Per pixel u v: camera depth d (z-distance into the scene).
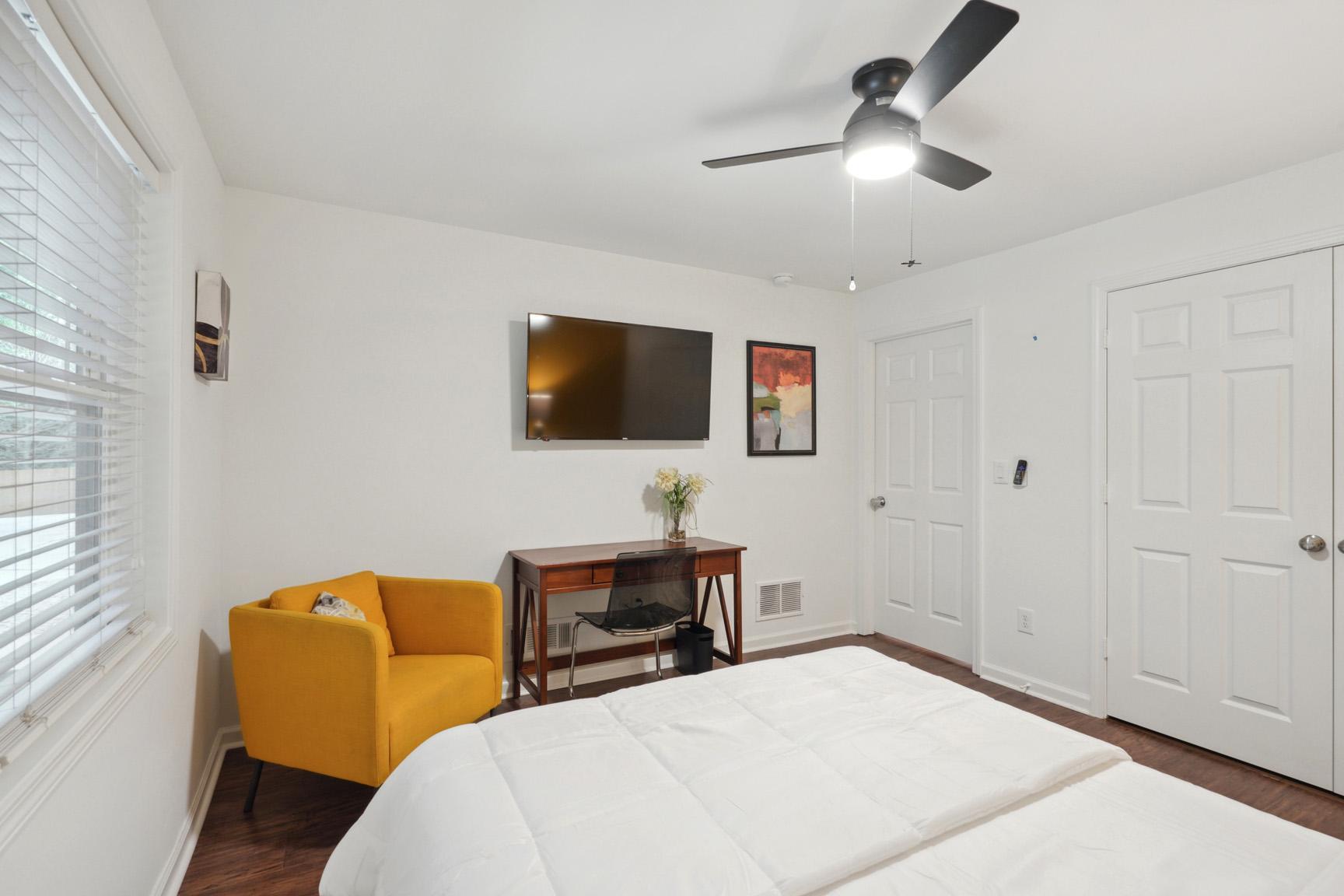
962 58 1.44
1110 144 2.28
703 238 3.31
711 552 3.30
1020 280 3.39
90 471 1.50
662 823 1.16
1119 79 1.87
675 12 1.59
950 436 3.82
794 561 4.20
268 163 2.47
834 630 4.33
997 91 1.94
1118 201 2.79
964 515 3.73
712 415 3.90
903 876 1.04
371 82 1.91
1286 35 1.67
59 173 1.21
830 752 1.42
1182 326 2.76
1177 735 2.77
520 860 1.05
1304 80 1.88
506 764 1.39
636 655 3.61
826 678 1.90
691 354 3.69
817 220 3.05
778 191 2.72
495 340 3.25
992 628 3.51
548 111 2.08
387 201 2.83
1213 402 2.65
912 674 1.93
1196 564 2.71
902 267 3.80
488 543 3.23
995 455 3.49
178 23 1.62
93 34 1.16
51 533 1.30
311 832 2.08
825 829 1.13
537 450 3.36
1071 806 1.26
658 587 3.10
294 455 2.80
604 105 2.04
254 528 2.72
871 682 1.85
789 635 4.17
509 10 1.59
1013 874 1.04
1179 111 2.05
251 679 2.15
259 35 1.68
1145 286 2.88
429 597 2.68
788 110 2.07
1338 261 2.33
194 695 2.10
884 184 2.64
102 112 1.31
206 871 1.88
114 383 1.50
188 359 1.94
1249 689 2.55
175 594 1.77
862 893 1.00
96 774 1.25
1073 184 2.62
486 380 3.22
